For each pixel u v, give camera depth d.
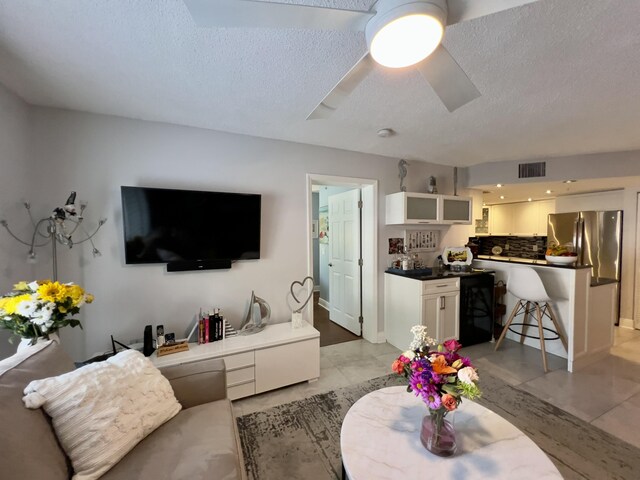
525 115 2.21
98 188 2.17
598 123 2.37
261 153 2.72
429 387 1.12
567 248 3.05
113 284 2.22
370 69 1.18
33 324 1.41
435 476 1.05
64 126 2.07
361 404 1.49
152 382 1.33
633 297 3.82
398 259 3.56
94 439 1.04
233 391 2.18
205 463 1.09
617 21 1.20
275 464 1.62
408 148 3.11
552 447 1.70
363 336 3.63
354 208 3.71
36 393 1.01
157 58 1.49
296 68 1.59
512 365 2.77
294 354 2.40
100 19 1.21
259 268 2.73
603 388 2.35
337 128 2.49
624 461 1.59
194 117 2.26
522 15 1.17
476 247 4.05
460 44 1.36
